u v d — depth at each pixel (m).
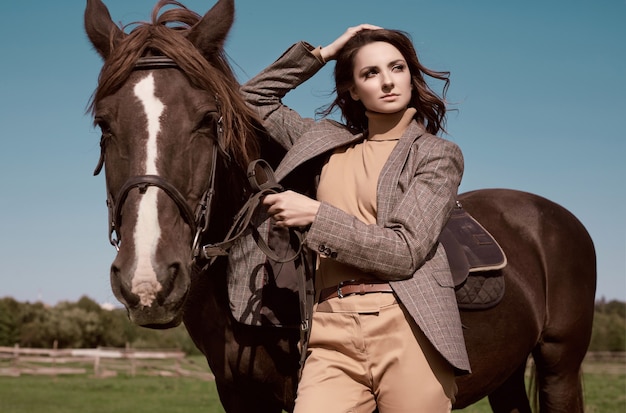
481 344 2.60
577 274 3.16
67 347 39.34
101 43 2.20
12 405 12.67
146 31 2.02
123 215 1.80
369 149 2.02
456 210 2.89
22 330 38.88
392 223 1.81
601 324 33.75
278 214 1.83
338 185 2.00
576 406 3.16
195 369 25.39
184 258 1.82
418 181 1.87
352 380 1.86
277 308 2.18
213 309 2.29
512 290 2.79
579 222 3.43
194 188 1.92
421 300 1.81
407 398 1.79
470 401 2.75
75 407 12.51
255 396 2.35
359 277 1.87
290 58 2.42
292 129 2.43
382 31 2.06
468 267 2.43
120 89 1.94
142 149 1.84
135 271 1.71
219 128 1.98
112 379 21.06
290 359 2.24
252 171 1.90
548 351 3.09
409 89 2.03
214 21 2.16
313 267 2.07
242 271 2.22
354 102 2.30
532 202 3.25
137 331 41.22
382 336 1.82
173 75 1.96
